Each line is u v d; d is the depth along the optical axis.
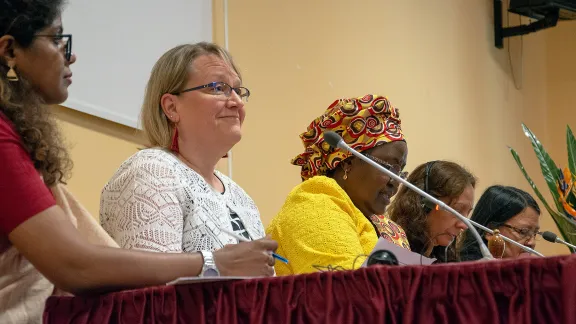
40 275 2.83
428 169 5.11
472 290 2.35
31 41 2.85
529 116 10.35
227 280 2.58
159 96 3.79
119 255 2.65
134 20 5.25
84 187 4.80
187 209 3.43
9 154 2.60
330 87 7.00
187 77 3.77
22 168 2.61
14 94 2.78
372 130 4.36
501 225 5.48
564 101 10.68
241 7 6.22
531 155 10.32
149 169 3.40
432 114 8.37
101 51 5.00
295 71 6.65
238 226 3.68
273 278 2.55
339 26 7.21
